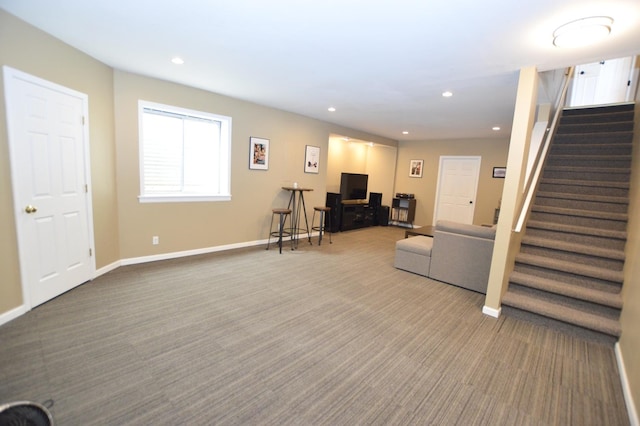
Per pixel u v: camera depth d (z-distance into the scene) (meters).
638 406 1.75
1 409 1.18
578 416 1.83
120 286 3.27
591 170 4.03
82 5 2.14
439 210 8.05
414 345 2.50
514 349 2.52
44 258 2.77
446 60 2.77
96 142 3.34
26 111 2.50
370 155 9.05
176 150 4.34
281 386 1.92
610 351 2.55
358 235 6.99
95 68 3.24
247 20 2.24
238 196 4.97
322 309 3.05
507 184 2.97
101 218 3.49
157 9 2.15
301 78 3.55
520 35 2.21
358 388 1.95
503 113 4.64
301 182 5.98
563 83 4.40
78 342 2.24
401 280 4.04
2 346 2.14
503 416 1.79
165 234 4.22
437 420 1.73
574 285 3.09
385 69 3.09
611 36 2.12
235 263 4.31
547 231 3.58
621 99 5.63
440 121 5.58
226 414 1.67
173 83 4.00
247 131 4.93
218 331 2.52
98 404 1.68
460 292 3.72
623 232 3.20
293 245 5.59
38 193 2.66
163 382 1.89
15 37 2.36
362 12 2.02
